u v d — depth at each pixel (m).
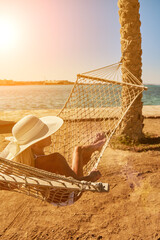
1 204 4.02
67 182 2.10
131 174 5.07
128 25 6.45
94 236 3.28
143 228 3.42
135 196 4.25
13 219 3.64
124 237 3.24
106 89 5.20
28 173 2.18
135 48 6.49
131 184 4.66
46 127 2.50
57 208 3.91
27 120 2.40
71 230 3.40
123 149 6.52
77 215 3.72
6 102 39.91
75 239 3.22
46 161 2.44
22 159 2.38
